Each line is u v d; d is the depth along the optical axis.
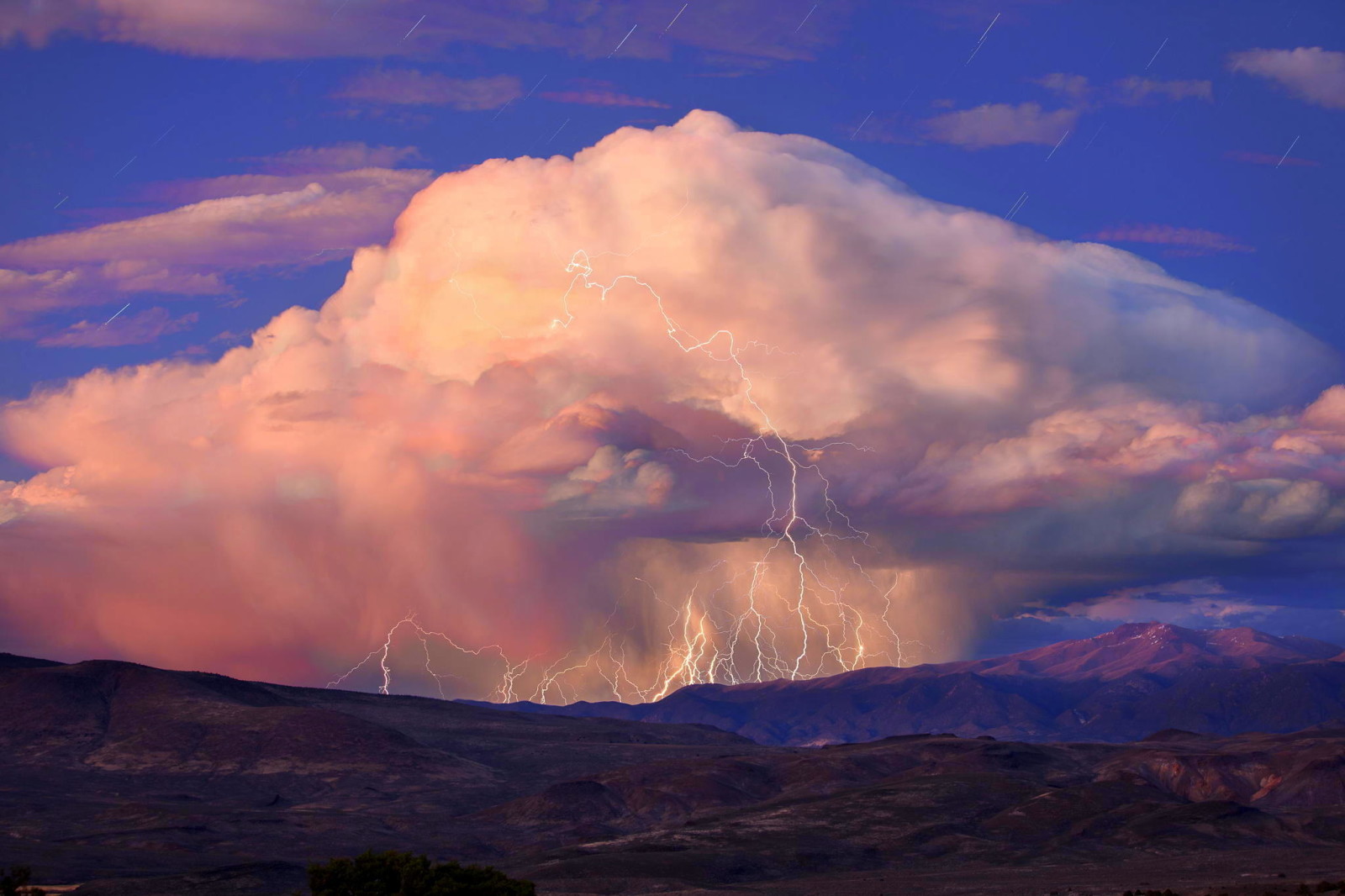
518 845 160.75
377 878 72.56
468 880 73.25
